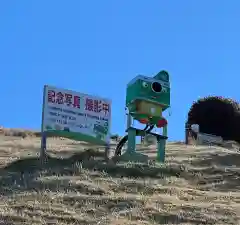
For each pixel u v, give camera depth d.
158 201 15.59
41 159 20.64
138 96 21.86
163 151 21.61
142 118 21.86
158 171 19.33
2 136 31.73
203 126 38.94
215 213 14.67
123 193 16.53
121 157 21.17
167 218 14.29
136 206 15.09
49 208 14.66
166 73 22.75
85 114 22.08
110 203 15.35
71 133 21.59
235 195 16.84
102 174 18.62
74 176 18.14
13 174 18.80
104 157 21.73
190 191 17.20
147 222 13.98
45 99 21.34
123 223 13.77
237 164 21.66
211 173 19.73
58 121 21.45
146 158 21.11
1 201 15.38
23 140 29.41
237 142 37.12
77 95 22.09
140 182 17.62
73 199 15.59
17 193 16.28
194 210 14.87
